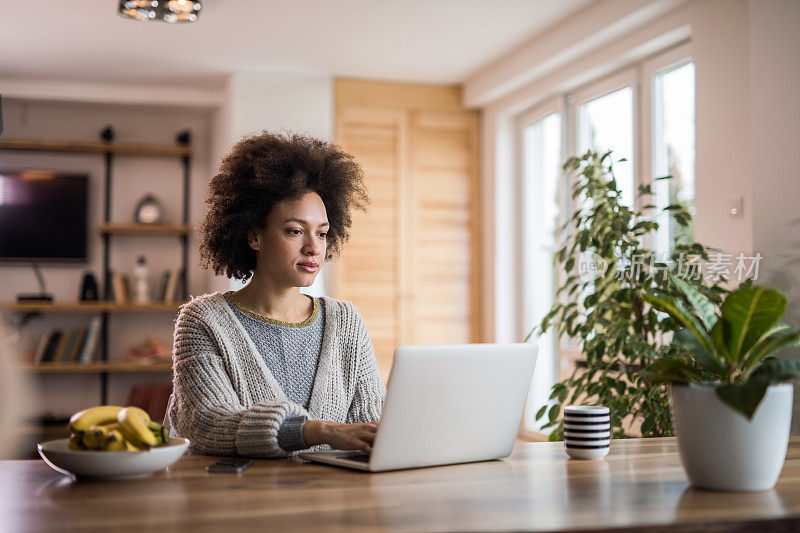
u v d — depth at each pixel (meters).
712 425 1.20
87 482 1.28
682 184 3.90
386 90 5.59
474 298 5.73
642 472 1.40
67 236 5.87
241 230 1.92
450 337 5.68
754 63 3.16
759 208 3.15
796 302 2.99
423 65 5.22
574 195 3.25
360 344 1.96
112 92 5.64
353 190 2.18
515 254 5.56
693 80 3.86
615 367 3.17
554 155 5.12
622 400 2.88
